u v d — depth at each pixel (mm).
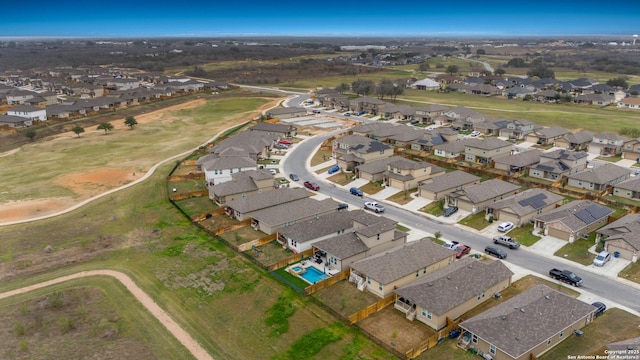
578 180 84312
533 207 70438
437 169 91500
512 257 60094
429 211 76188
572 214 66062
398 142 117375
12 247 65875
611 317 46906
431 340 43062
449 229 69375
